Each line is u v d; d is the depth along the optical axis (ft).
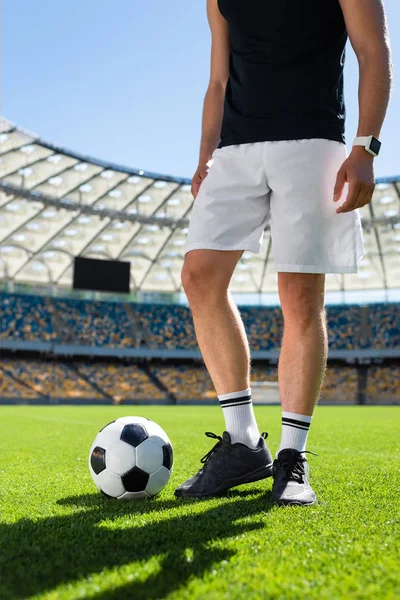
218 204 8.54
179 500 8.55
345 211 7.64
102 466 8.75
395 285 121.90
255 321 126.41
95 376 113.80
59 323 115.03
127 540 5.74
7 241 96.84
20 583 4.40
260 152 8.36
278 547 5.38
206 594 4.04
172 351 118.21
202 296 8.57
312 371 8.39
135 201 91.09
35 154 75.46
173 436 26.04
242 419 8.95
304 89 8.32
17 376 105.50
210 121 9.99
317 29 8.33
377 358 120.06
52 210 90.02
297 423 8.33
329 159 8.28
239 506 7.70
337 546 5.44
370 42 7.70
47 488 10.15
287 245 8.25
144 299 124.16
